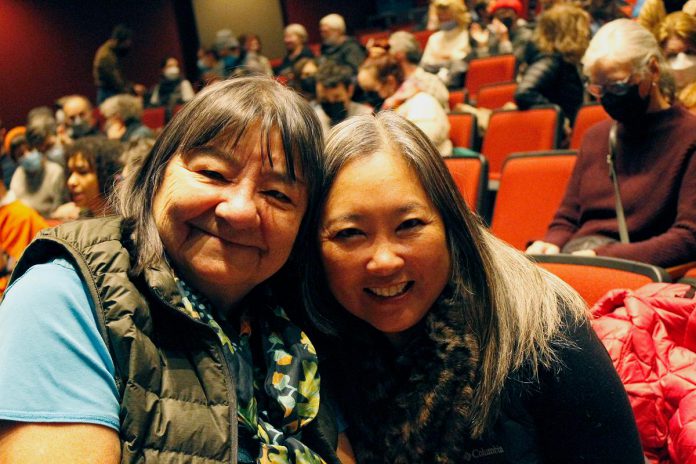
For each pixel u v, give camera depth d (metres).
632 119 2.08
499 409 1.03
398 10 12.86
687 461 1.11
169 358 0.92
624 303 1.28
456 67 6.11
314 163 1.02
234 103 0.96
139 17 11.56
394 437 1.06
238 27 12.54
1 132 5.04
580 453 1.03
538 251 2.21
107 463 0.82
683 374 1.17
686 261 1.96
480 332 1.05
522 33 6.09
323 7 12.98
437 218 1.05
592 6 5.50
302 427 1.05
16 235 2.70
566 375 1.02
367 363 1.11
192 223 0.96
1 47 10.28
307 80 5.34
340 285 1.06
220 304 1.05
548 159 2.72
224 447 0.88
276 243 0.99
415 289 1.05
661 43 2.65
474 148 4.09
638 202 2.08
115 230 0.96
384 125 1.05
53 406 0.81
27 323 0.85
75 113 5.66
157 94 8.50
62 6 10.80
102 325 0.87
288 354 1.06
